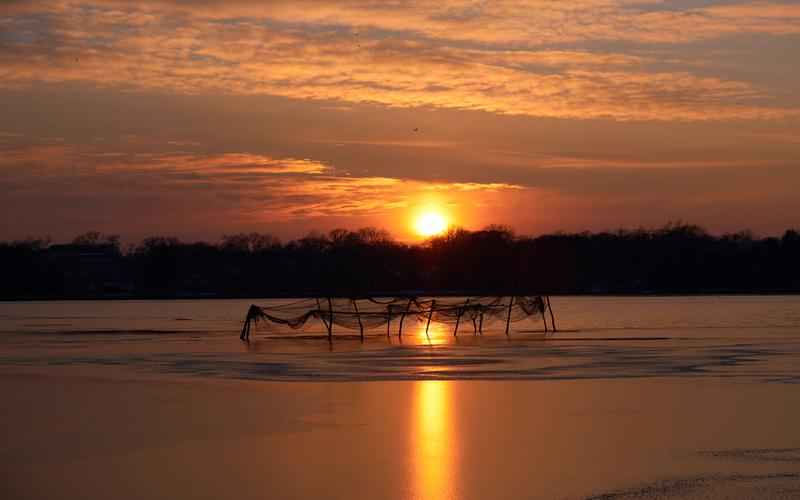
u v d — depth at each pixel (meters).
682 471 31.36
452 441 36.88
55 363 71.62
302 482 30.42
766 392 50.12
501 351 81.81
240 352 82.81
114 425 41.00
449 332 118.75
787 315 169.00
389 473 31.55
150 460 33.75
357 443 36.69
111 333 119.31
